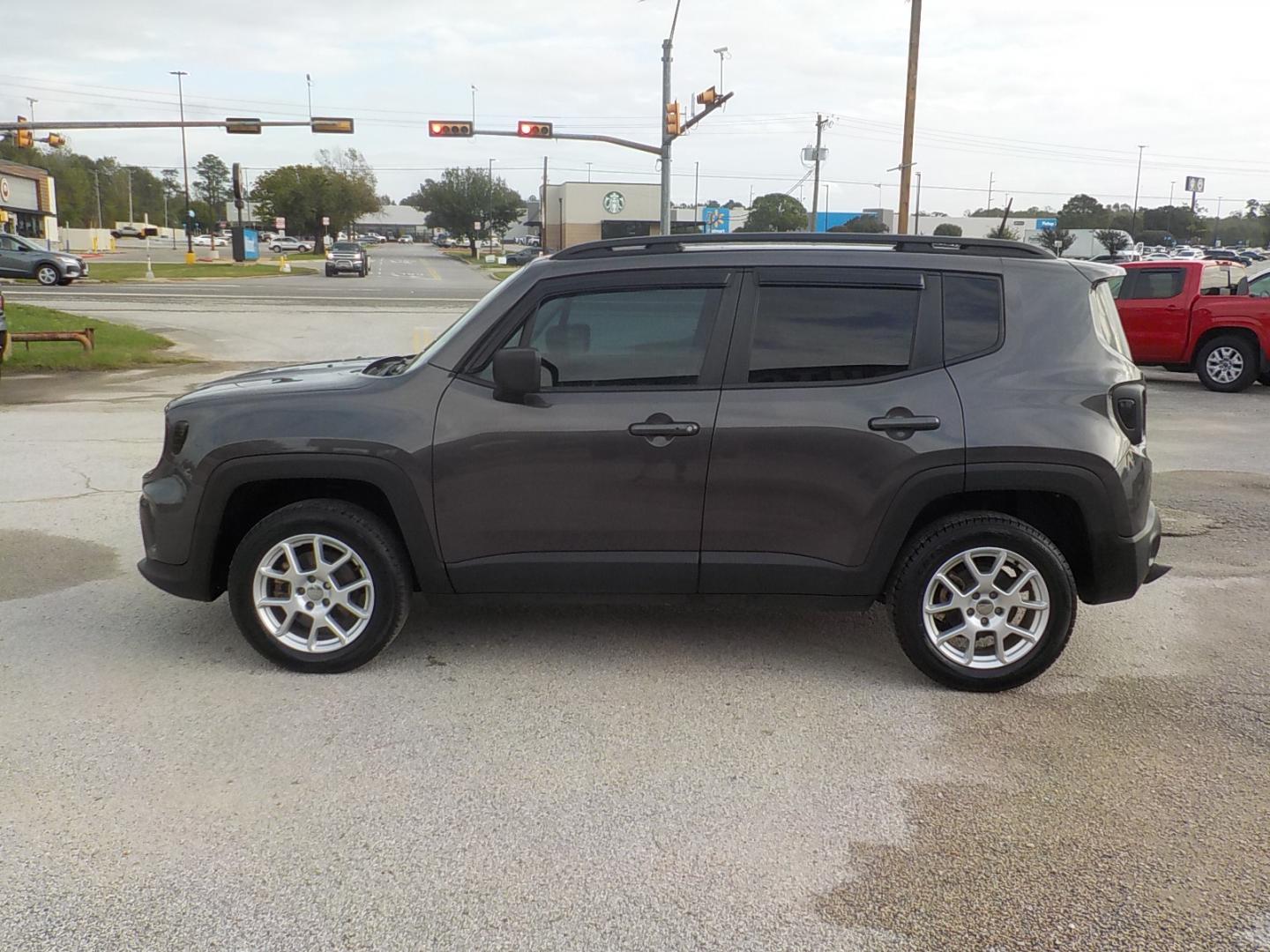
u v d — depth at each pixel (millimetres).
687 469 4262
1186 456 9703
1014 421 4180
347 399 4395
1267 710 4238
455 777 3633
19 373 15648
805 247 4406
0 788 3523
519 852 3180
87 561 6168
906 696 4355
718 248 4422
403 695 4305
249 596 4441
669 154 33656
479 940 2768
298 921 2838
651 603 4465
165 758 3746
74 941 2744
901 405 4215
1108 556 4289
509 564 4387
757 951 2738
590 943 2758
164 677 4477
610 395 4297
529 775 3658
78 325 21078
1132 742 3947
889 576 4395
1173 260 14984
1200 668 4680
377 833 3275
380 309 30312
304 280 49906
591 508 4320
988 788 3596
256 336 22109
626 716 4141
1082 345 4312
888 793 3557
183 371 16203
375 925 2826
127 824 3309
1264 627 5219
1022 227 97688
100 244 94312
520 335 4359
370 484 4527
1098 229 98188
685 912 2896
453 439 4289
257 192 110562
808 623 5230
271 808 3414
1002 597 4309
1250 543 6738
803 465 4238
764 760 3787
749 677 4539
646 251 4422
